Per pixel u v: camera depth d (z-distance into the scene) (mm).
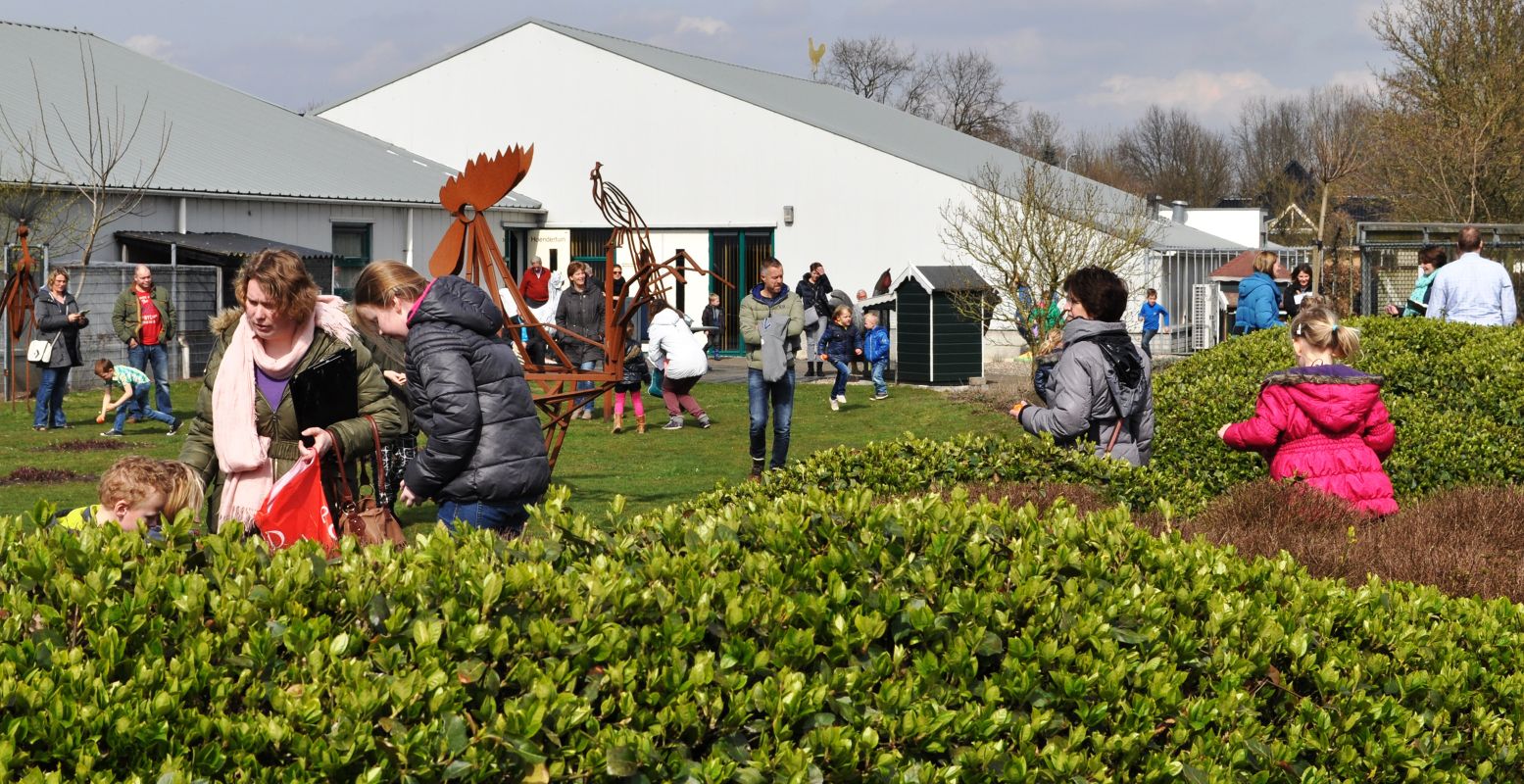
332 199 26891
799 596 3211
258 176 26344
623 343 8648
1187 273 32969
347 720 2590
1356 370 6414
